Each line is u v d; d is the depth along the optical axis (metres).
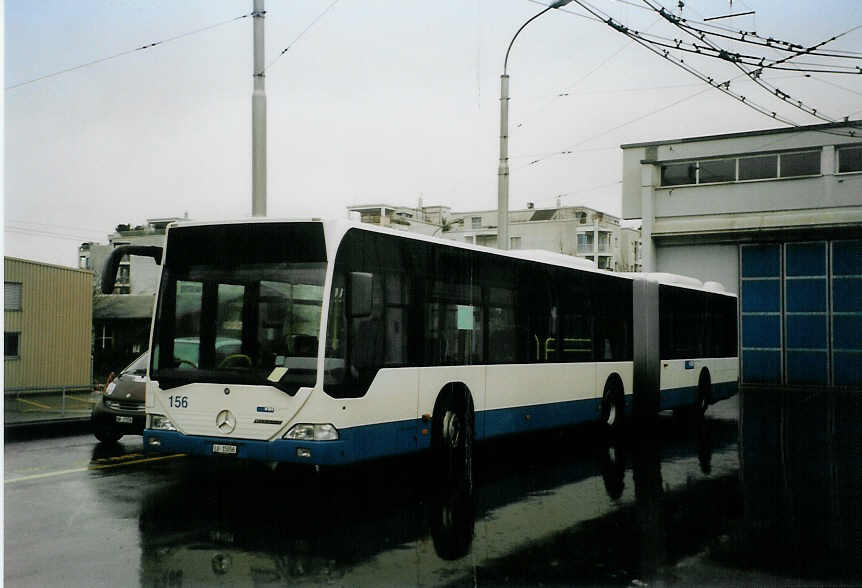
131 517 7.52
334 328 8.05
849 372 30.48
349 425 8.10
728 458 12.34
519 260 12.02
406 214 83.69
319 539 6.88
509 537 7.11
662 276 17.47
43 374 23.41
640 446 13.78
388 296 8.93
